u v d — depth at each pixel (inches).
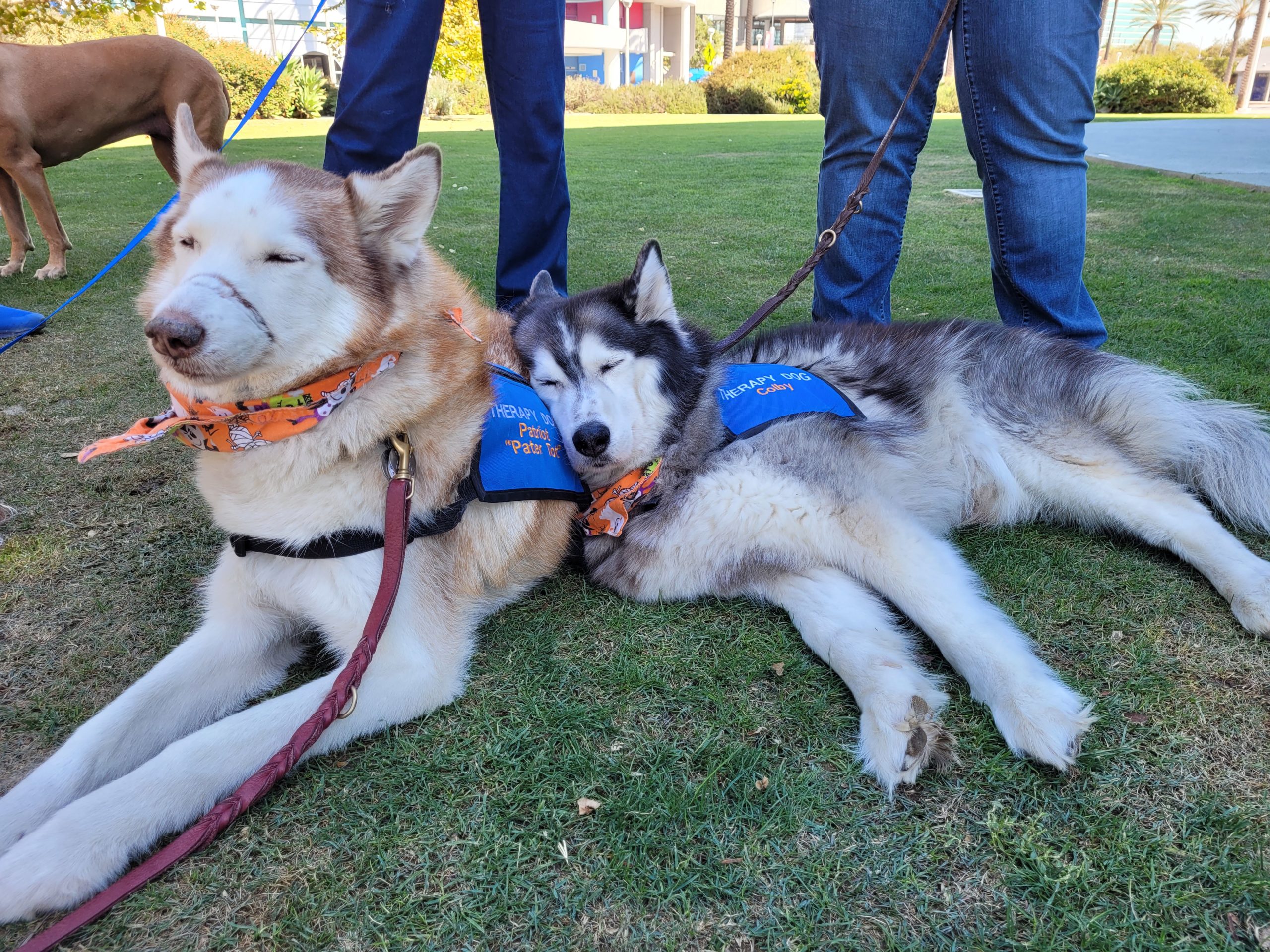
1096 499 102.2
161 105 276.4
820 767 68.6
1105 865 57.9
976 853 59.7
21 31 415.2
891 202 137.9
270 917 56.4
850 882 57.7
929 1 123.7
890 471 101.5
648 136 782.5
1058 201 126.8
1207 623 84.4
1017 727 68.8
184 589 95.7
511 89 151.0
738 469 93.4
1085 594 91.0
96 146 266.1
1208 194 374.6
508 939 54.5
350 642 75.2
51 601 93.2
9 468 125.1
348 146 141.1
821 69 135.8
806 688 79.0
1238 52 2241.6
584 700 77.4
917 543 88.4
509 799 65.7
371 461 73.7
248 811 65.1
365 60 135.4
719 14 2369.6
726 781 66.9
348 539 72.8
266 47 1222.3
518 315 115.9
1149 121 1023.6
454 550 81.5
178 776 62.2
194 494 118.2
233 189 67.9
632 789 66.0
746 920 55.2
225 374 64.5
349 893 58.0
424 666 74.6
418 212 74.9
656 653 85.0
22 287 230.8
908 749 65.4
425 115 1072.2
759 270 237.6
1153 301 196.1
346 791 66.9
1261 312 182.9
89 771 65.1
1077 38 117.3
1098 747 68.4
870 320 146.2
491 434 84.2
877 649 80.0
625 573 95.8
